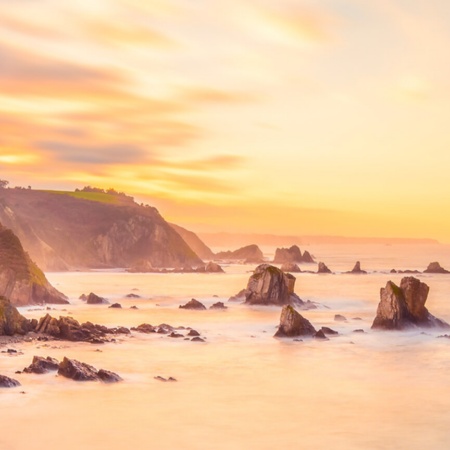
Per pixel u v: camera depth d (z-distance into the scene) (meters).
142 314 110.44
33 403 50.56
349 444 42.22
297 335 86.25
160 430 44.50
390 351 76.56
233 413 48.91
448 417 48.34
